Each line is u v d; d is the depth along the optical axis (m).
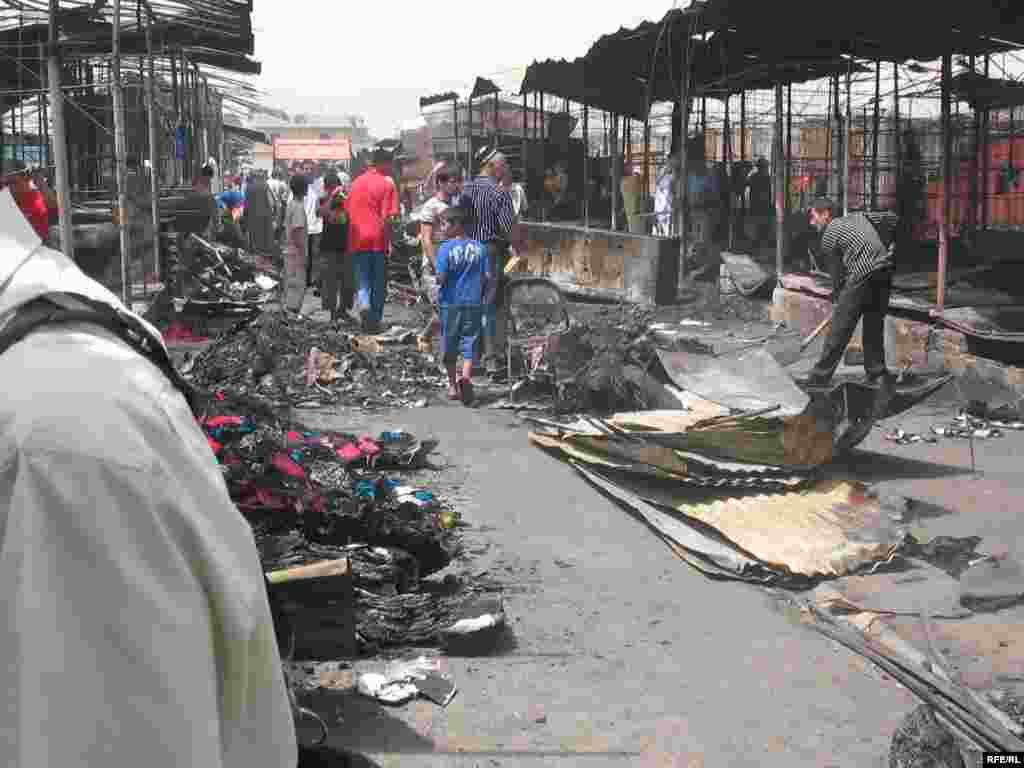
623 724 3.92
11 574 0.88
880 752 3.74
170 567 0.92
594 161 26.67
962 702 4.06
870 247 9.23
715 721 3.96
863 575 5.57
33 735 0.87
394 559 5.01
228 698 1.02
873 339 9.48
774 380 8.61
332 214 14.95
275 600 2.32
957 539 5.89
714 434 6.74
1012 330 10.05
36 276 1.04
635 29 16.50
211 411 6.08
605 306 16.59
